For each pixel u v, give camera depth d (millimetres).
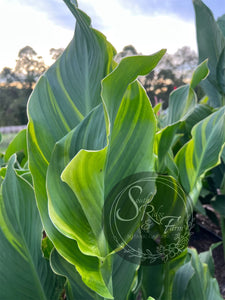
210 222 2271
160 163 731
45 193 494
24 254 642
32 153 515
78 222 426
